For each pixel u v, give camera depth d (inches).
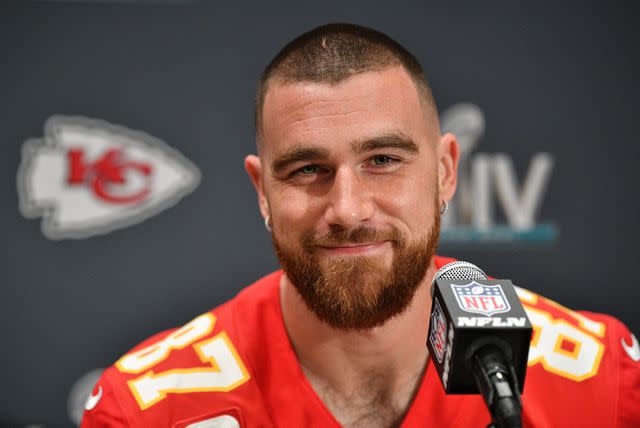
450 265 135.2
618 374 181.3
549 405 175.5
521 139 323.9
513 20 323.3
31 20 313.7
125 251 321.7
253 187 323.3
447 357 123.2
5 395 318.3
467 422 170.2
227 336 185.3
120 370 183.5
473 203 324.2
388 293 151.6
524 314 120.8
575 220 324.8
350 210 145.3
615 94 323.0
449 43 323.6
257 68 321.7
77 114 317.4
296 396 172.9
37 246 318.0
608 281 325.4
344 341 164.6
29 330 318.7
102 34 317.1
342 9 322.3
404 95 153.9
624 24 322.3
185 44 319.6
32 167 316.5
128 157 320.2
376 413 173.2
